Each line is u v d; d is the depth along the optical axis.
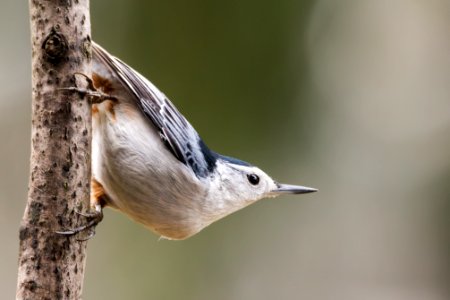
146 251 11.54
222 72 11.34
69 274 5.55
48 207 5.50
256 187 8.38
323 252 12.89
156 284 11.38
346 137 12.88
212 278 11.68
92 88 5.83
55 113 5.56
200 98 11.34
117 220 11.67
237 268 11.89
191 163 7.14
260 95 11.45
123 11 11.68
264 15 11.37
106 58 6.56
